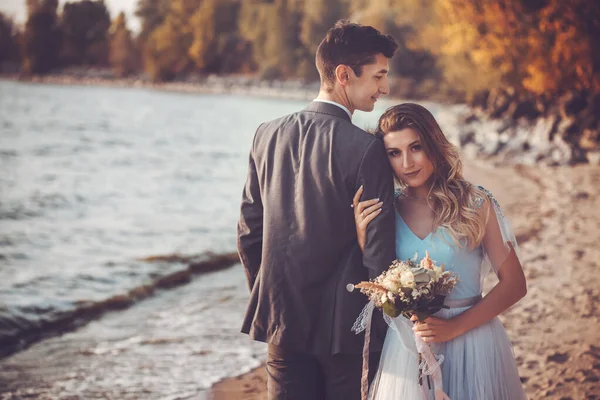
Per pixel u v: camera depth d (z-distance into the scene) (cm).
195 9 10369
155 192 1620
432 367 252
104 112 5366
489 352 264
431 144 259
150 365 521
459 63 2983
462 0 2181
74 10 12938
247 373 502
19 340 584
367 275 254
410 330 259
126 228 1136
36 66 12725
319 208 248
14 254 921
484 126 2472
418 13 4338
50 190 1642
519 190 1340
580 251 770
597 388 411
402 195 275
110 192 1616
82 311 663
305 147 253
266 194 261
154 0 11888
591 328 517
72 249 961
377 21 6106
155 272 816
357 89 259
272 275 255
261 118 5056
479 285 269
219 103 7150
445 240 258
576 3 1767
